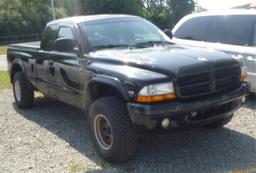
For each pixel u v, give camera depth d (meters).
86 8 54.94
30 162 5.24
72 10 55.97
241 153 5.09
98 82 5.14
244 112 6.96
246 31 7.58
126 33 6.16
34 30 47.31
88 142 5.89
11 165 5.18
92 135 5.29
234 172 4.52
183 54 5.09
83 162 5.13
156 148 5.45
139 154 5.26
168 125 4.56
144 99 4.48
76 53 5.84
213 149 5.29
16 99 8.36
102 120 5.11
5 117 7.63
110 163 5.04
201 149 5.32
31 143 5.99
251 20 7.56
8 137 6.34
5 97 9.62
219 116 4.94
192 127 4.74
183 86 4.61
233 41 7.72
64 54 6.17
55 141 6.02
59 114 7.62
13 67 8.38
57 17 52.50
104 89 5.42
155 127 4.52
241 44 7.58
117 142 4.79
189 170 4.67
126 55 5.18
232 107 5.08
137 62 4.85
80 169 4.90
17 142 6.07
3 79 12.62
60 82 6.43
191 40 8.45
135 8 56.12
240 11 7.82
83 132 6.39
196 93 4.71
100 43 5.84
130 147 4.82
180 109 4.52
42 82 7.16
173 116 4.54
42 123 7.05
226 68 5.00
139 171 4.73
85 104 5.63
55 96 6.80
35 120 7.29
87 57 5.58
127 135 4.77
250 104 7.49
